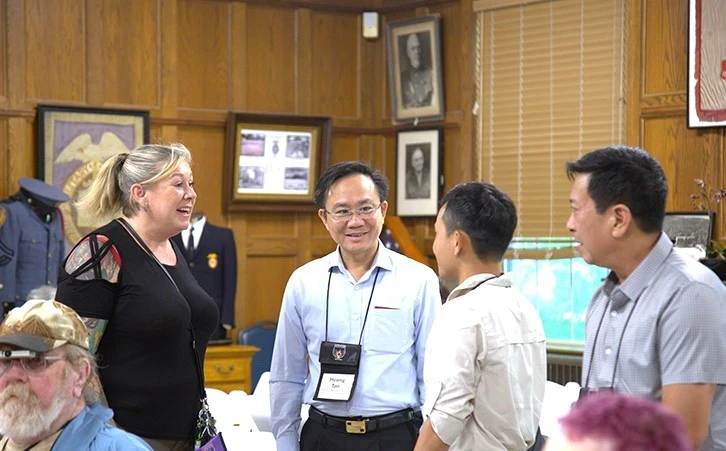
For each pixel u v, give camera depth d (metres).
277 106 7.25
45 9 6.54
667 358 2.08
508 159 6.67
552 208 6.45
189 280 3.08
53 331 2.28
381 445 3.04
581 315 6.35
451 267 2.54
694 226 5.46
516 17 6.60
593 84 6.22
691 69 5.59
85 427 2.31
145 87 6.86
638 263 2.17
